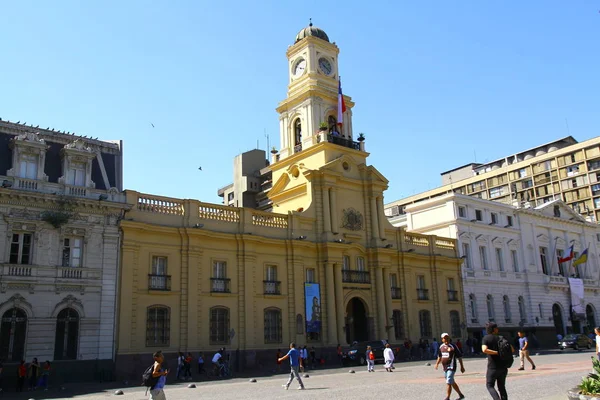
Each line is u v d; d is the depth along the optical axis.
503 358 12.76
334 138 45.56
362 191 46.34
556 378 21.73
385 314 44.03
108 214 31.64
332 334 40.09
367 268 44.59
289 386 22.89
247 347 35.75
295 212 41.06
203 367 32.59
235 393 20.58
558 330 62.03
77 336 29.47
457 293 51.38
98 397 21.25
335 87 48.69
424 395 17.39
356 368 34.69
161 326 32.66
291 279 39.47
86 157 32.06
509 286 57.28
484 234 56.53
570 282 64.12
